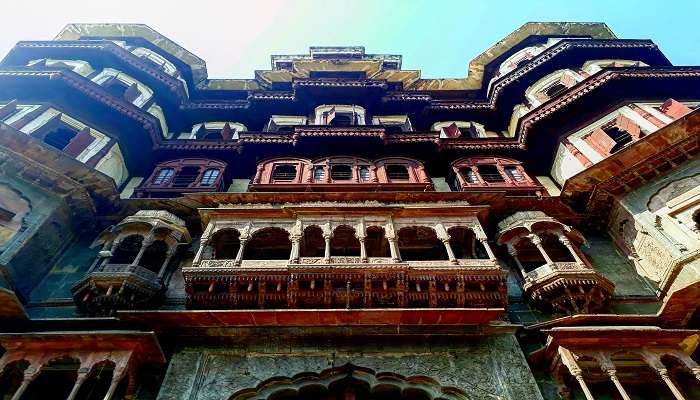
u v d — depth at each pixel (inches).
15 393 372.2
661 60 881.5
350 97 952.9
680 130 550.3
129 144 744.3
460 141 794.2
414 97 957.2
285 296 444.5
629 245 562.3
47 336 374.6
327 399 395.2
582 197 615.8
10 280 466.3
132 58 875.4
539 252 569.0
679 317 432.8
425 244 568.7
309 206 541.6
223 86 1059.3
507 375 394.9
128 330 418.3
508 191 680.4
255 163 778.2
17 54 858.1
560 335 390.9
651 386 410.9
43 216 531.2
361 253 480.7
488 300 453.1
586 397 361.1
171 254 539.8
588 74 828.0
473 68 1072.2
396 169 737.0
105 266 490.6
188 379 388.2
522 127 772.0
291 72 1083.9
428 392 388.5
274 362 406.6
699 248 458.9
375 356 412.5
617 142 661.3
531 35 1056.2
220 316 415.8
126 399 378.3
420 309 416.8
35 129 636.7
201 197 600.1
